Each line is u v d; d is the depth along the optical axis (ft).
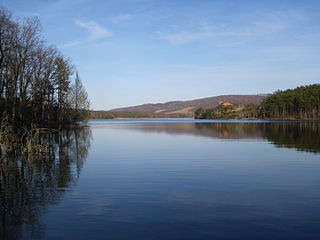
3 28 119.65
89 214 29.53
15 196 35.91
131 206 32.01
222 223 27.02
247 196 35.81
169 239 23.77
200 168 54.65
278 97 495.41
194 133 160.97
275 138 119.75
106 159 66.18
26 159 66.13
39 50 154.20
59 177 46.85
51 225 26.84
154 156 70.95
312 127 204.64
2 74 129.70
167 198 34.96
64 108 213.87
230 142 106.32
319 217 28.48
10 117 132.87
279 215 29.07
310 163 59.57
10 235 24.79
